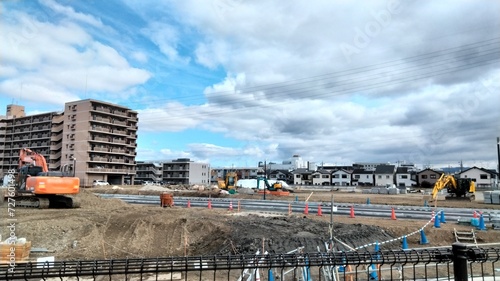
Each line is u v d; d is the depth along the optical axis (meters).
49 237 15.82
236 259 4.03
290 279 8.55
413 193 61.53
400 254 4.54
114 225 18.19
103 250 15.11
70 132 71.38
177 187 63.38
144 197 38.53
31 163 24.83
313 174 93.62
